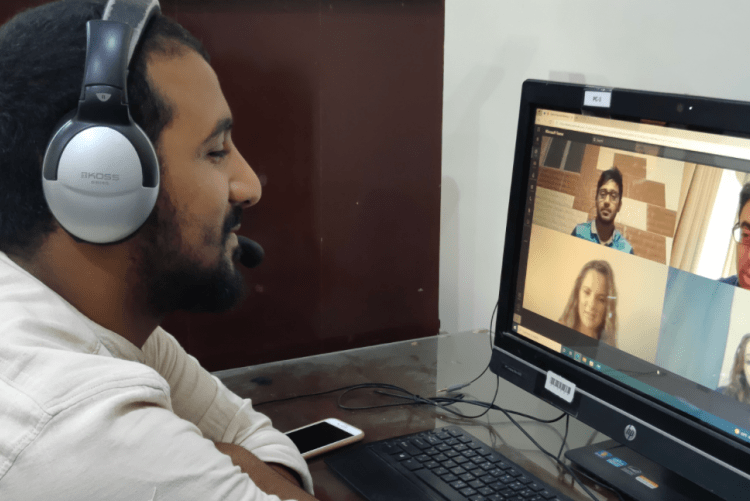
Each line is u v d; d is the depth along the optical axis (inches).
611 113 29.3
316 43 45.1
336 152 47.6
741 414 25.3
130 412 16.6
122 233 17.5
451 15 52.6
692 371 27.1
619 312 30.0
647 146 28.2
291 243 47.5
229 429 28.5
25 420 15.4
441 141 51.6
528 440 34.3
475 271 53.3
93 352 18.3
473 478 29.0
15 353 16.2
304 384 41.6
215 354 46.4
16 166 17.3
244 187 20.6
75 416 15.7
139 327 20.3
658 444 28.5
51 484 15.1
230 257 21.0
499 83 48.8
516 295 36.0
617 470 30.5
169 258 19.0
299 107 45.6
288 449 28.0
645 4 38.4
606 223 30.3
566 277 32.7
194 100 18.7
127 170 16.8
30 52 17.1
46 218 17.8
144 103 17.6
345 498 28.3
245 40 42.9
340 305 50.3
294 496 23.5
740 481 25.3
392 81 48.4
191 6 40.9
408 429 35.4
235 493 17.4
